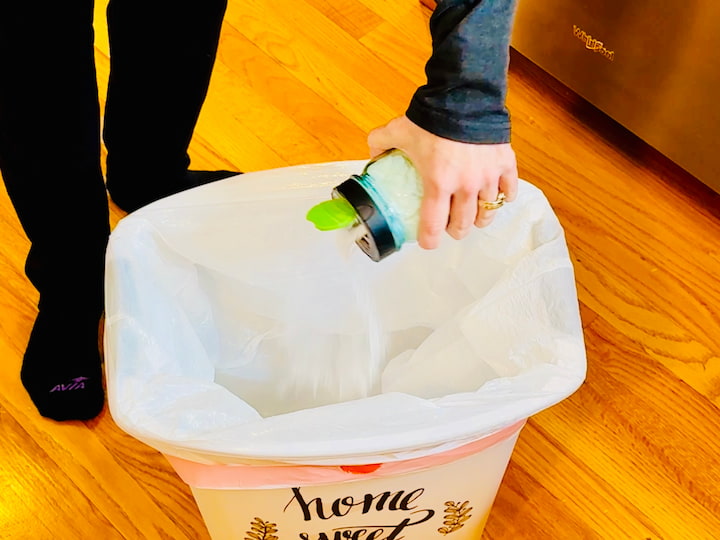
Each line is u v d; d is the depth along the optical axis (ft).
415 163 1.67
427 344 2.35
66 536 2.60
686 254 3.29
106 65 3.60
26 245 3.10
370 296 2.42
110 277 1.95
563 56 3.49
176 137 2.75
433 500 2.07
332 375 2.53
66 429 2.77
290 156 3.43
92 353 2.77
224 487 1.84
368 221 1.70
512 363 2.00
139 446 2.76
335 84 3.64
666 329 3.09
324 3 3.85
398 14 3.87
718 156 3.19
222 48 3.68
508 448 2.03
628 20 3.12
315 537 2.15
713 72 2.97
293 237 2.22
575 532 2.70
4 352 2.89
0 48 1.87
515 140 3.56
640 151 3.56
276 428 1.73
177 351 2.09
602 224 3.34
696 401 2.94
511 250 2.15
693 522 2.72
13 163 2.15
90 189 2.33
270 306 2.37
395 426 1.73
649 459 2.82
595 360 3.01
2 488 2.66
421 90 1.63
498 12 1.49
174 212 2.08
